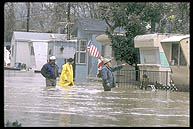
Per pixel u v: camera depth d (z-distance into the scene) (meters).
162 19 26.59
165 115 11.02
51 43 42.59
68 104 12.76
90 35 34.06
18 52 56.06
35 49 51.00
